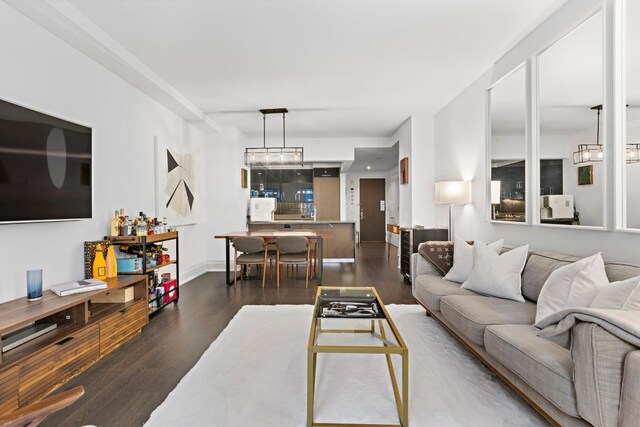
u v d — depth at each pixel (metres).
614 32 2.06
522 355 1.61
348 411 1.79
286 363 2.34
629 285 1.48
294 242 4.66
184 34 2.83
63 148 2.50
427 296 2.89
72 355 2.14
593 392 1.22
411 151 5.48
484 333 1.99
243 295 4.22
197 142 5.69
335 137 7.29
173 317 3.36
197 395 1.93
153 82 3.61
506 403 1.84
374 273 5.55
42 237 2.45
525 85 2.99
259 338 2.79
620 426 1.16
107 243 2.90
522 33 2.90
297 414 1.77
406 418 1.63
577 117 2.38
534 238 2.91
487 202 3.72
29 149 2.21
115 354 2.50
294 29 2.78
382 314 2.19
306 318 3.30
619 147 2.05
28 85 2.34
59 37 2.60
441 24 2.74
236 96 4.46
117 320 2.62
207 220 6.04
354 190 11.19
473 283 2.67
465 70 3.69
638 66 1.95
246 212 6.88
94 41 2.70
